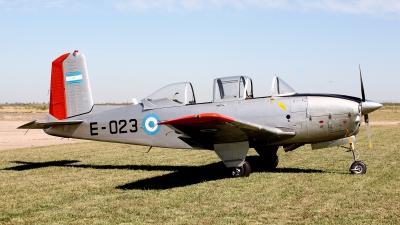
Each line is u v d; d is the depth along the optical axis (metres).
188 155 12.73
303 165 9.93
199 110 9.35
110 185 7.93
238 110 9.05
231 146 8.47
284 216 5.28
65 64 11.03
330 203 5.88
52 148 15.43
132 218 5.43
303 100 8.77
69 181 8.48
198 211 5.67
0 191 7.50
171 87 9.93
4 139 20.66
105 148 15.30
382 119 37.69
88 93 10.84
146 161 11.56
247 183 7.64
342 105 8.55
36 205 6.36
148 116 9.91
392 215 5.17
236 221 5.12
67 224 5.25
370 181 7.46
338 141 8.84
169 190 7.23
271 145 9.20
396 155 11.25
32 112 70.44
